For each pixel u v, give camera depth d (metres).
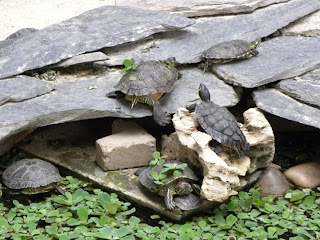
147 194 5.59
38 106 5.88
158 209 5.40
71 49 6.61
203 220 5.27
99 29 6.98
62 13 8.70
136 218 5.26
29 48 6.68
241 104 6.61
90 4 9.05
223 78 6.44
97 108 5.86
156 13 7.27
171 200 5.25
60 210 5.44
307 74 6.45
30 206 5.46
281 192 5.76
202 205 5.37
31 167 5.66
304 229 5.12
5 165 6.29
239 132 5.48
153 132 6.70
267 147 5.80
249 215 5.34
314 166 6.05
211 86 6.35
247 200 5.48
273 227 5.14
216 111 5.56
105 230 5.03
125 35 6.85
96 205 5.46
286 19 7.47
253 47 6.65
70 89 6.29
